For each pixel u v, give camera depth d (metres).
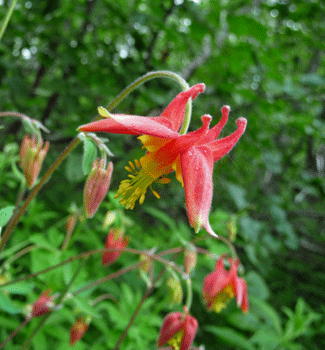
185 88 0.13
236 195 0.39
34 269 0.23
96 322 0.24
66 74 0.36
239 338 0.29
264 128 0.50
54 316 0.23
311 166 0.61
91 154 0.13
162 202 0.52
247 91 0.38
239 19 0.34
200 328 0.35
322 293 0.50
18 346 0.22
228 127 0.39
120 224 0.22
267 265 0.49
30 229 0.35
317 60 0.64
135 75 0.36
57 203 0.38
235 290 0.19
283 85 0.41
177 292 0.18
